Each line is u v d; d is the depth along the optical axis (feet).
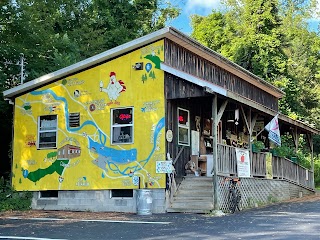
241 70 67.36
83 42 108.47
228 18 127.24
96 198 52.70
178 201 48.57
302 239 26.84
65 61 80.74
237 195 48.96
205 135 59.77
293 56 133.39
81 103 55.21
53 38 90.12
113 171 51.88
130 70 52.37
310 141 83.61
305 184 77.82
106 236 30.99
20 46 74.38
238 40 119.55
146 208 46.93
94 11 117.29
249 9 120.88
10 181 59.06
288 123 70.18
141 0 130.31
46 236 31.73
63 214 49.19
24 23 75.36
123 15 125.90
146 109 50.78
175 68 50.42
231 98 47.19
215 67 62.54
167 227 35.04
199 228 33.71
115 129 52.60
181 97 48.98
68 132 55.62
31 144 57.98
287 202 61.26
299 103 121.90
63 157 55.47
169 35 50.24
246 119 56.03
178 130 52.65
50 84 57.67
